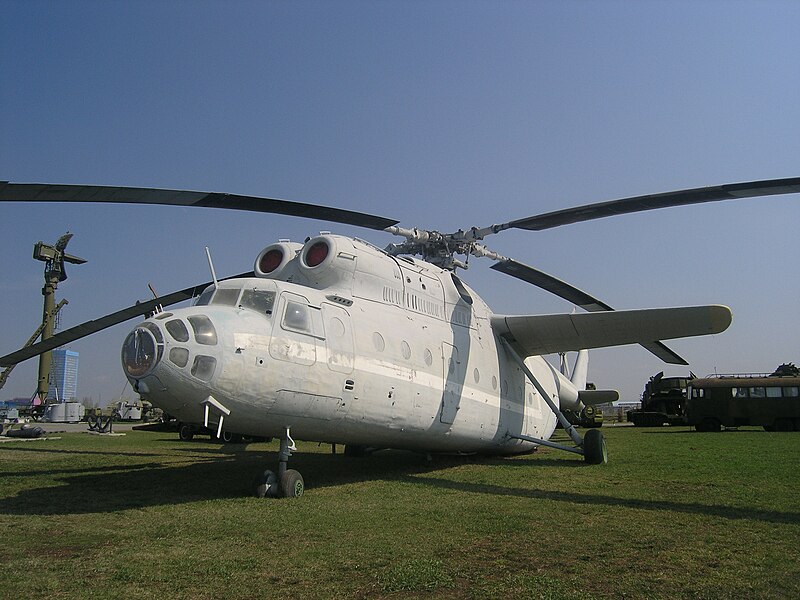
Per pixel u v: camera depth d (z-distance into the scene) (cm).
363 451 1532
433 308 1252
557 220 1128
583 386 2686
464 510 777
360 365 980
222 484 1007
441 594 454
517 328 1463
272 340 857
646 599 446
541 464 1369
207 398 791
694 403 3095
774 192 891
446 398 1192
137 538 618
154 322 784
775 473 1140
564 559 550
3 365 1382
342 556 551
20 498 869
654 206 1010
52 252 4725
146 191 841
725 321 1252
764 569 522
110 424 2744
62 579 482
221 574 496
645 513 761
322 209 1007
